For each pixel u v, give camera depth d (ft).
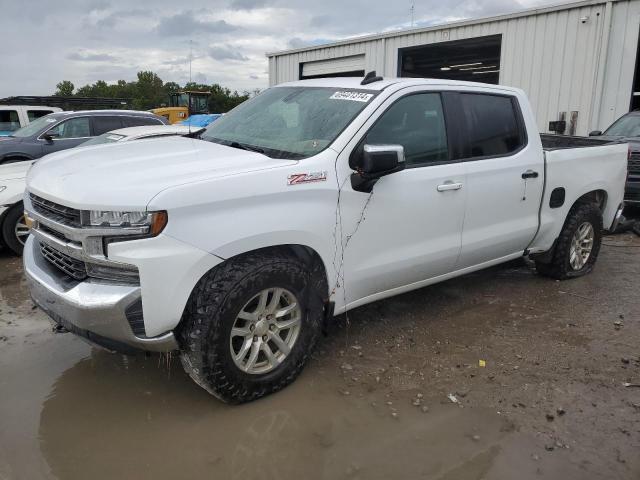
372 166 10.68
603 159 18.08
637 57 42.52
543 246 16.78
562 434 9.70
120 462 8.82
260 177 9.91
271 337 10.46
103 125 35.22
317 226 10.66
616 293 16.85
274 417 10.09
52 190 9.84
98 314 8.93
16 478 8.41
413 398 10.79
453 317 14.83
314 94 13.23
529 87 46.70
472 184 13.69
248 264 9.93
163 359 12.10
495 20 48.08
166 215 8.84
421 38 54.39
